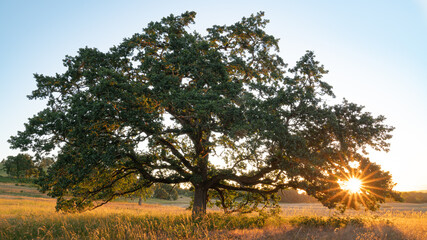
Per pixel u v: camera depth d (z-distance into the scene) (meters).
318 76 16.25
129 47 18.05
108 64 17.28
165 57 16.88
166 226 13.16
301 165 14.49
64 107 16.64
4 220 13.42
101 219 15.00
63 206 16.19
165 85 15.02
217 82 16.00
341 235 11.16
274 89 14.88
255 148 13.47
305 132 15.32
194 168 17.77
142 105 14.68
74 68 17.08
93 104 13.36
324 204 15.46
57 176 14.66
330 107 15.30
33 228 12.55
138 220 14.77
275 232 12.46
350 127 15.28
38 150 13.84
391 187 15.03
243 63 18.17
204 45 16.58
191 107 14.34
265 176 17.81
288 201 64.38
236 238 11.43
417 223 14.62
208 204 21.59
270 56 20.05
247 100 13.93
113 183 18.11
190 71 15.95
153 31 18.59
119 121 14.09
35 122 13.62
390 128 15.53
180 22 18.94
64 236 11.55
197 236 10.86
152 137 14.35
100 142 14.16
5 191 62.09
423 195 62.12
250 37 19.73
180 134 16.66
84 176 14.31
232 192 21.17
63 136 14.09
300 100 14.59
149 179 17.95
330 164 15.08
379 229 11.90
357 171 15.08
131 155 16.17
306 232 12.78
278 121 13.90
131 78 18.11
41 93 16.69
